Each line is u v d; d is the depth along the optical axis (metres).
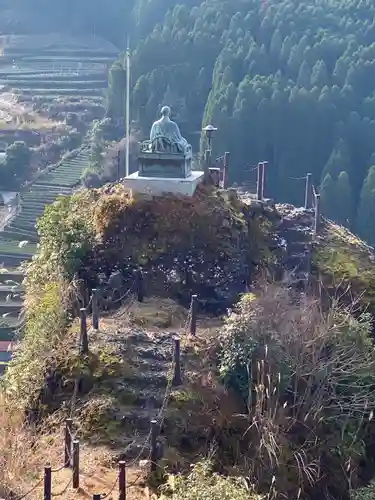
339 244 24.09
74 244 19.31
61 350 16.41
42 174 59.66
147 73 77.19
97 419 14.75
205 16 82.75
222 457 14.64
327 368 16.44
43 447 14.38
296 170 66.38
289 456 15.09
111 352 16.17
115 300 18.77
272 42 76.06
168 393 15.18
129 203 20.19
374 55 72.19
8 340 33.22
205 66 77.94
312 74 70.56
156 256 19.69
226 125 65.81
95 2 104.19
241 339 16.03
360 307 19.30
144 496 13.08
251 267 20.70
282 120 66.12
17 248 46.06
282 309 17.27
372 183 59.78
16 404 15.67
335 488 15.62
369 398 16.69
